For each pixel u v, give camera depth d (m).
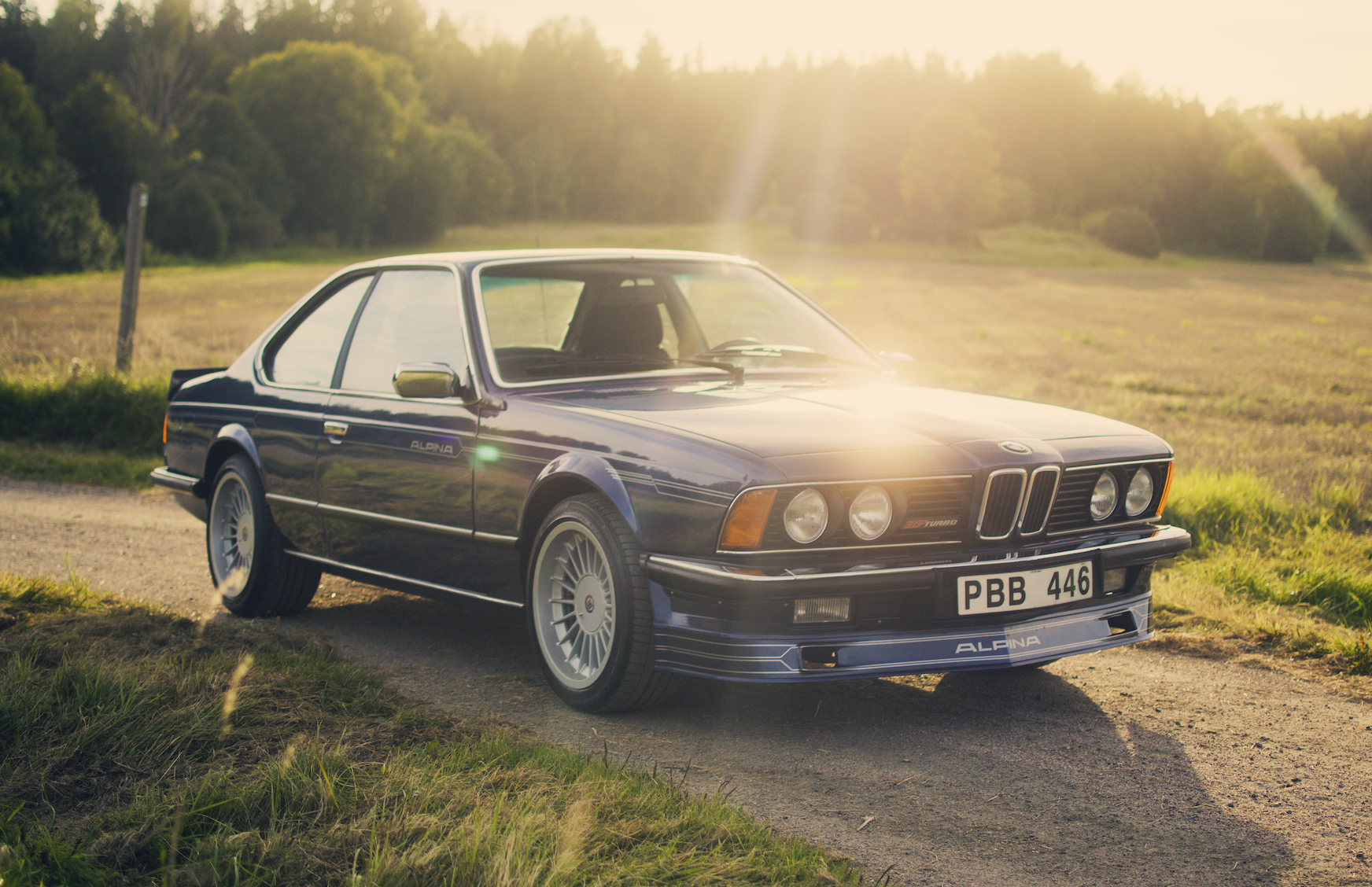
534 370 3.96
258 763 2.76
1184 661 4.31
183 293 41.44
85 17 89.31
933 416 3.54
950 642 3.22
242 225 72.12
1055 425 3.69
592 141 124.00
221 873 2.15
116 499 8.29
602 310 4.31
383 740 2.97
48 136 62.28
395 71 85.94
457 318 4.12
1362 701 3.81
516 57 125.50
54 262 54.81
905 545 3.21
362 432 4.28
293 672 3.53
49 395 11.04
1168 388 16.61
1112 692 3.90
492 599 3.89
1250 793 2.96
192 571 5.85
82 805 2.53
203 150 73.81
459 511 3.90
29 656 3.53
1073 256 109.88
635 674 3.32
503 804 2.41
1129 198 142.50
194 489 5.28
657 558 3.21
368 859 2.18
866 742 3.31
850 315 37.78
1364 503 7.15
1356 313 45.53
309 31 101.81
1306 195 126.94
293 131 77.00
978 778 3.03
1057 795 2.92
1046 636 3.37
